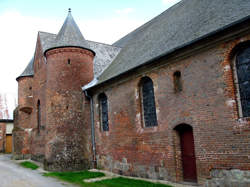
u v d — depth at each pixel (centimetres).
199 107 897
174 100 996
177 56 983
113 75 1341
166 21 1478
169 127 1006
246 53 804
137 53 1399
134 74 1194
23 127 2177
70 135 1431
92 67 1631
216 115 840
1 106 3462
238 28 784
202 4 1233
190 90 935
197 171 884
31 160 2019
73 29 1650
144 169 1108
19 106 2197
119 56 1719
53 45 1591
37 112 2031
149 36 1508
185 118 944
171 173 983
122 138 1251
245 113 788
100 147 1414
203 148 870
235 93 812
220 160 814
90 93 1510
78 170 1395
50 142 1438
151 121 1123
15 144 2142
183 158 988
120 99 1284
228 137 799
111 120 1339
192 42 891
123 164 1229
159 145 1046
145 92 1173
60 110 1456
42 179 1165
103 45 2016
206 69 885
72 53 1541
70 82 1501
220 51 848
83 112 1500
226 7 991
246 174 743
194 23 1098
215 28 880
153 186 923
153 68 1098
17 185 1044
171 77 1016
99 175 1216
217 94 845
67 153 1402
